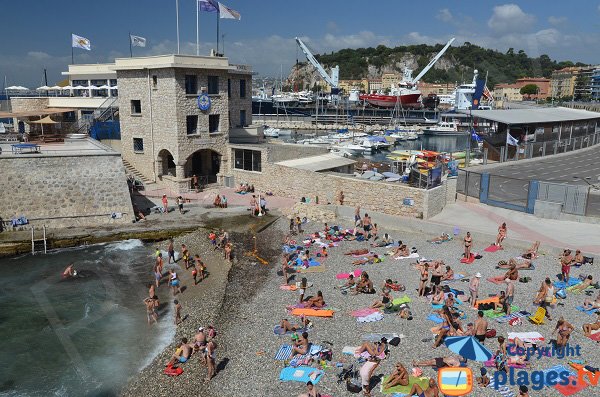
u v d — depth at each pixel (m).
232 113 63.00
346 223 41.31
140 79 50.47
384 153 98.25
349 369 20.39
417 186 40.00
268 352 22.45
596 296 26.19
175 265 34.31
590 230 35.84
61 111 61.00
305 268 32.03
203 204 46.28
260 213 42.84
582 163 64.69
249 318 25.78
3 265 34.09
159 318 26.95
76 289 30.55
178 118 48.09
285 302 27.48
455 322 22.86
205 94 49.69
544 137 72.44
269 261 33.72
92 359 23.00
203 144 50.66
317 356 21.67
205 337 23.25
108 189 41.38
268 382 20.28
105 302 28.83
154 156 51.53
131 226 40.09
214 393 19.91
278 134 116.19
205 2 52.38
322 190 45.00
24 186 39.25
